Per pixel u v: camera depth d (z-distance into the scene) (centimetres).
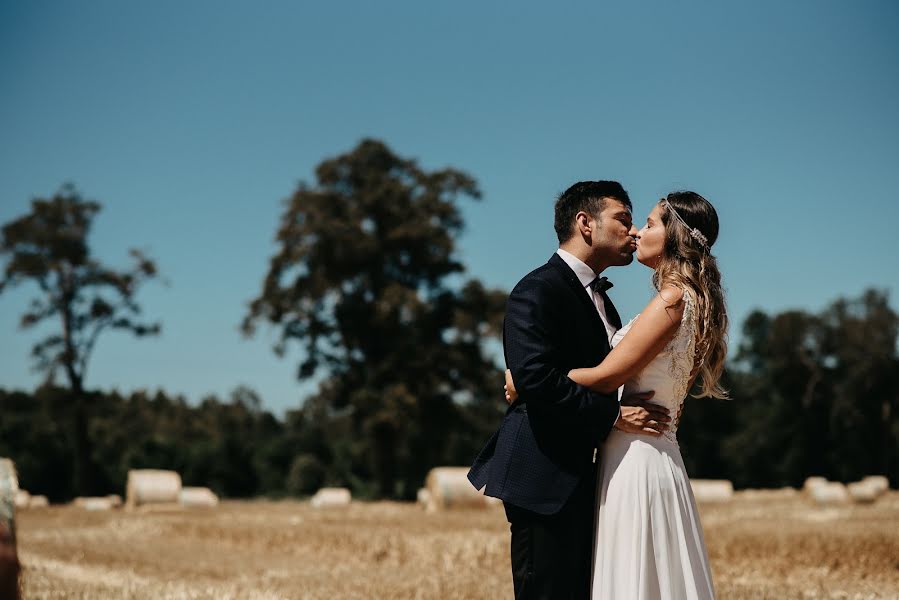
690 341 441
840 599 640
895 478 5909
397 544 1105
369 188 4572
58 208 4788
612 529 433
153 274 4841
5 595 243
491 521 1647
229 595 667
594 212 456
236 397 7744
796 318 6066
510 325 440
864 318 5981
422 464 5731
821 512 1858
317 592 702
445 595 679
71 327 4762
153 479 2641
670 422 446
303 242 4397
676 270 448
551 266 455
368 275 4562
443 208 4647
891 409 5962
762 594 650
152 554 1084
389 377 4378
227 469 5325
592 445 446
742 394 6375
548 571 430
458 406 4678
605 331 459
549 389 420
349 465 5512
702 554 445
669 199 466
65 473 4878
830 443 6009
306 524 1555
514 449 438
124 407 7138
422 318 4391
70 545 1206
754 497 3188
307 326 4431
